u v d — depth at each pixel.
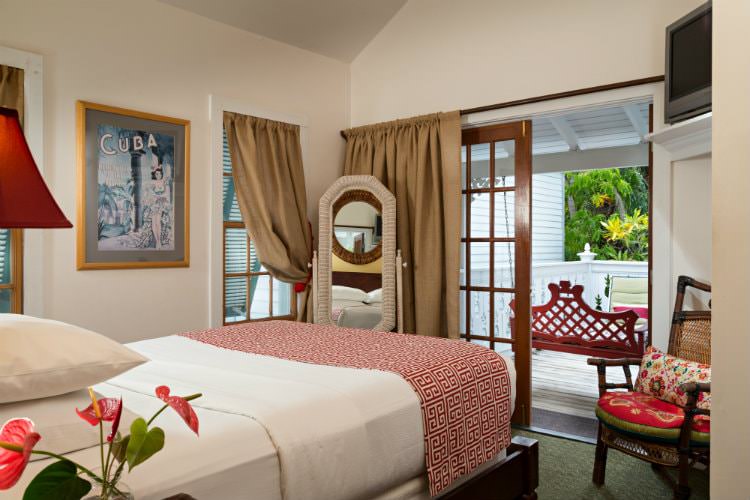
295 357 2.20
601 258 8.66
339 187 4.27
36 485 0.81
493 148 4.02
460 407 2.04
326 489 1.54
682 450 2.43
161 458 1.26
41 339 1.42
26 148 1.36
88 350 1.46
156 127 3.45
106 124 3.23
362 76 4.64
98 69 3.20
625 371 2.94
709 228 3.15
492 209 4.03
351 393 1.75
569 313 5.89
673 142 3.15
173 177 3.54
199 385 1.78
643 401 2.72
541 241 8.27
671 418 2.51
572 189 8.84
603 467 2.81
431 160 4.06
